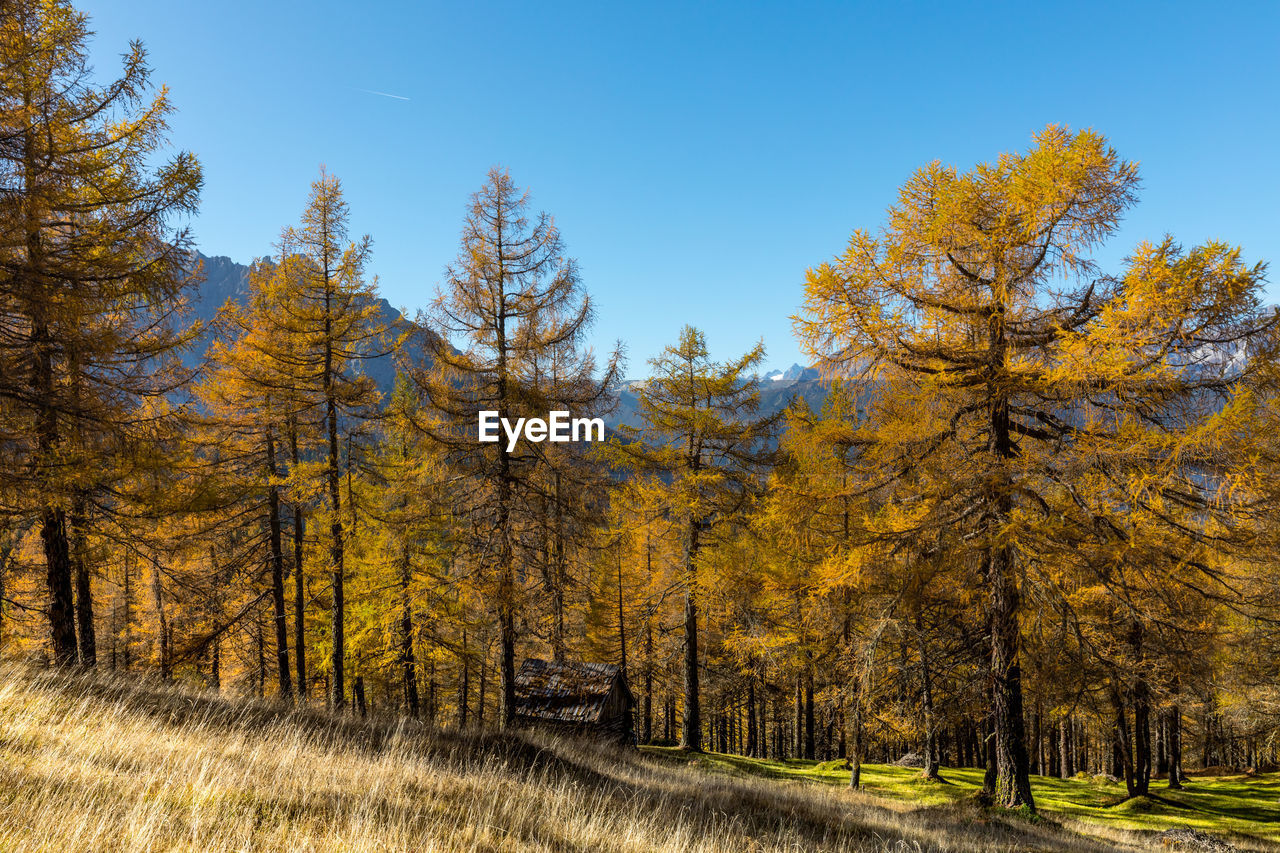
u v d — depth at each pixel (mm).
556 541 15320
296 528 16672
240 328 15102
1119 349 8758
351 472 16469
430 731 10820
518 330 14570
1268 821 18516
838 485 12094
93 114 9648
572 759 11117
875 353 11164
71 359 9344
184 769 5348
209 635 15938
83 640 13859
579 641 29125
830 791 15586
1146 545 9633
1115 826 16734
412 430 14211
